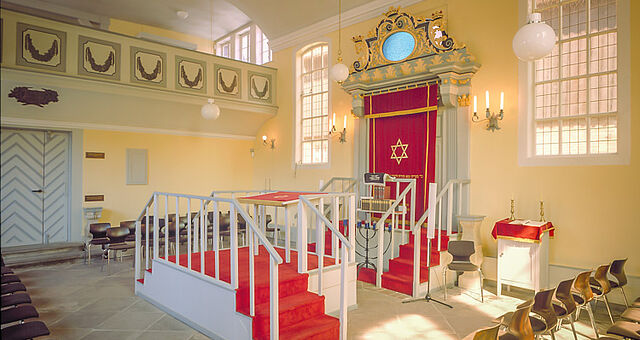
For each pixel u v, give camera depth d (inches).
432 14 298.5
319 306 181.5
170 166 419.2
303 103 428.5
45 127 341.1
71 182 362.6
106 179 379.2
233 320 170.2
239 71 414.9
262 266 207.9
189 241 199.8
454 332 190.5
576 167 242.2
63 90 319.9
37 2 432.1
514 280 240.8
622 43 229.6
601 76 242.1
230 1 442.6
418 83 309.7
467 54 277.9
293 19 417.1
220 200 177.9
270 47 456.8
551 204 251.8
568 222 244.8
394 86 325.1
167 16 489.4
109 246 311.6
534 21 170.9
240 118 437.7
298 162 426.9
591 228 236.1
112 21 488.7
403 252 275.0
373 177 294.2
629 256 222.8
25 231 354.0
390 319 206.4
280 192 246.1
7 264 311.7
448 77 283.9
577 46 251.9
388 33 327.9
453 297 244.2
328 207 360.5
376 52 336.8
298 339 157.4
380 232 264.4
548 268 242.5
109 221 380.8
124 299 239.3
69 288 262.1
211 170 448.1
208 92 389.7
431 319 206.8
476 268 235.5
